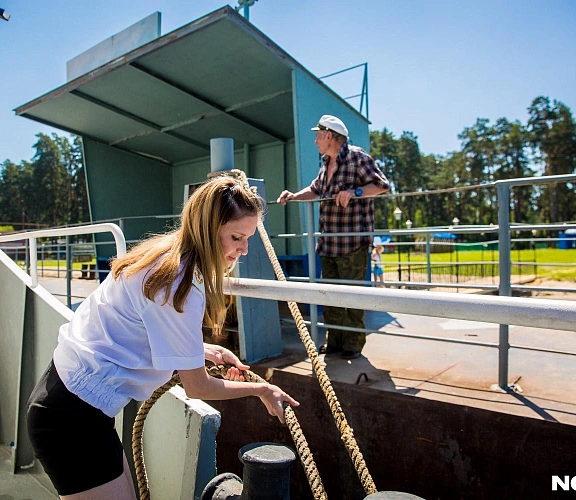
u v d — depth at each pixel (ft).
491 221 177.06
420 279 41.22
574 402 8.71
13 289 11.41
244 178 9.74
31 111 23.48
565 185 158.81
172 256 4.44
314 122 19.34
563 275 40.24
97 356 4.50
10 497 9.25
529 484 8.00
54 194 169.27
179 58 18.37
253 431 11.53
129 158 28.78
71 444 4.44
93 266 37.63
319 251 13.20
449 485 8.82
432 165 208.03
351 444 4.90
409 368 11.29
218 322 4.87
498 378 9.82
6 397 11.50
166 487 6.68
